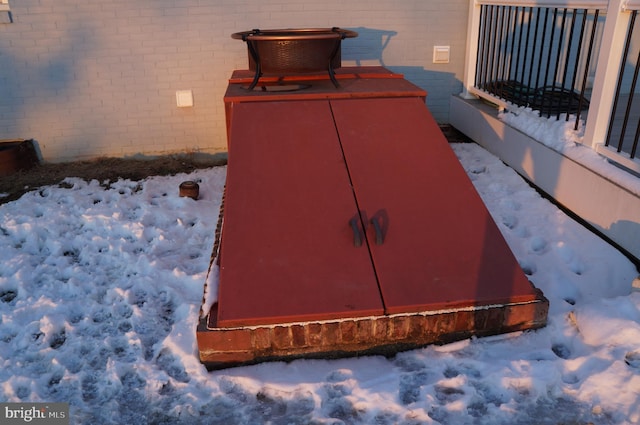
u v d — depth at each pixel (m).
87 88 5.09
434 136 3.30
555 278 2.94
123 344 2.68
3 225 3.92
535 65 5.67
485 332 2.50
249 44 3.83
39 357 2.61
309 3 5.07
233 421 2.14
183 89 5.20
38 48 4.89
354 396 2.18
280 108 3.51
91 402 2.30
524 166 4.15
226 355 2.38
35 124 5.14
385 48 5.35
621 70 3.06
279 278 2.47
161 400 2.27
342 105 3.56
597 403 2.09
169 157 5.41
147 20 4.93
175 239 3.71
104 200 4.38
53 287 3.18
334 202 2.83
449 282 2.48
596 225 3.25
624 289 2.85
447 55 5.45
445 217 2.78
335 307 2.36
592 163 3.26
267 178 2.95
